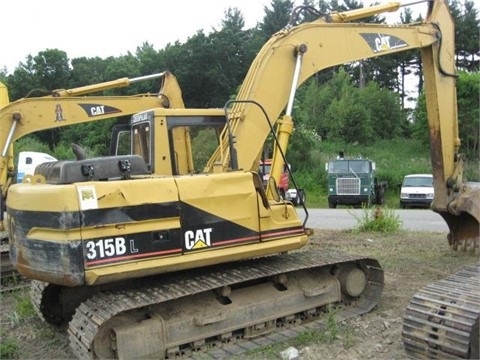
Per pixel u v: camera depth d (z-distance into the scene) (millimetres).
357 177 23172
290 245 6027
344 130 41188
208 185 5527
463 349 4469
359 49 7781
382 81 55469
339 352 5367
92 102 11695
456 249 9305
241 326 5793
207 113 6809
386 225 12789
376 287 6793
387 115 43594
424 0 8391
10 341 6074
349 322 6180
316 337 5777
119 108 11898
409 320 4953
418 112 41750
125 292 5391
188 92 43500
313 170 33031
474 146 34906
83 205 4871
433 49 8430
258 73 6984
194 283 5551
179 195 5340
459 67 51656
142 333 5176
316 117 42938
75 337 5129
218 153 6691
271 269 5996
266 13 57281
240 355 5453
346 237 11898
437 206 8602
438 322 4742
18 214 5367
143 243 5125
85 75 46062
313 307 6340
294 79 7055
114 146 8492
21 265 5359
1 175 10609
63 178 5148
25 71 45750
